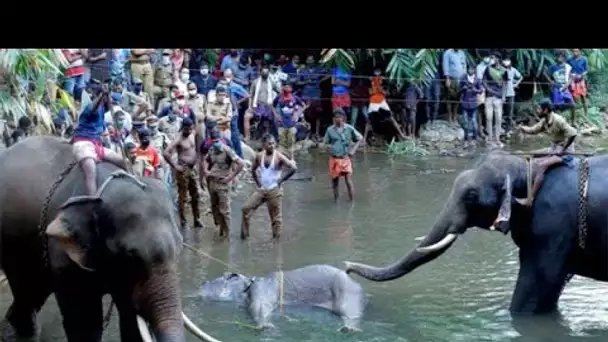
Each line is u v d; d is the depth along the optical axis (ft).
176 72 54.24
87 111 20.48
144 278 17.52
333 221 40.60
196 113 47.21
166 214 18.35
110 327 25.17
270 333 24.50
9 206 21.45
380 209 43.14
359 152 62.39
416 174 53.36
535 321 25.75
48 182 21.17
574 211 25.86
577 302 27.66
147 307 17.43
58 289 19.53
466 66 65.67
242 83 62.39
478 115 65.77
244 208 37.01
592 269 26.25
